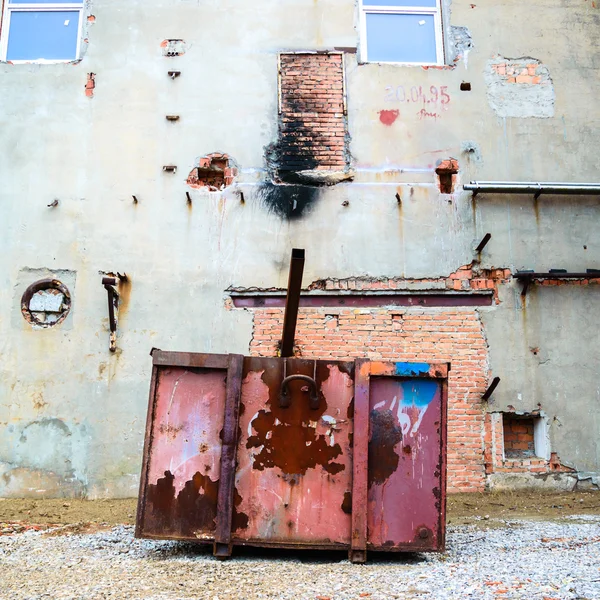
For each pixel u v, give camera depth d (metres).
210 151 7.62
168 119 7.69
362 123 7.73
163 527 4.20
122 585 3.66
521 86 7.93
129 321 7.22
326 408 4.34
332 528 4.21
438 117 7.79
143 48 7.86
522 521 5.83
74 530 5.50
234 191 7.53
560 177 7.74
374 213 7.52
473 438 7.09
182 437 4.31
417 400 4.36
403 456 4.29
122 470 6.91
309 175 7.58
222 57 7.86
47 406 7.04
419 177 7.63
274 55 7.88
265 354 7.18
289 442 4.30
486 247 7.50
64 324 7.22
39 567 4.10
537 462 7.10
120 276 7.30
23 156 7.57
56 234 7.41
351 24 8.01
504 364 7.25
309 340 7.23
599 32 8.17
